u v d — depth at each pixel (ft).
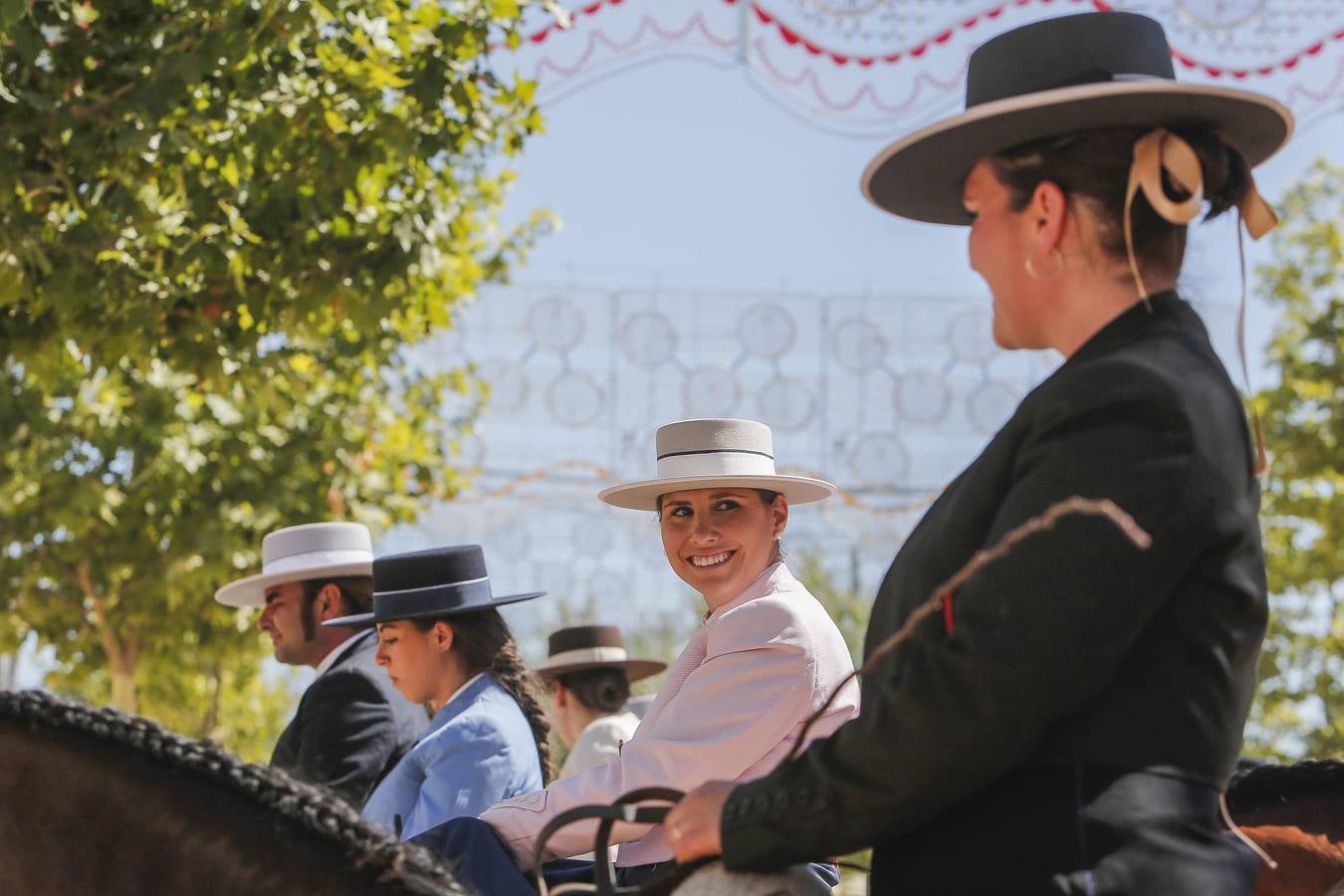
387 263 27.73
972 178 9.09
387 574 17.76
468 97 26.89
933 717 7.79
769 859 8.39
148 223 26.91
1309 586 65.87
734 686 13.58
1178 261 8.73
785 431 56.49
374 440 54.03
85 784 10.39
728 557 16.25
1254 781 13.23
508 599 18.01
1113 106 8.54
